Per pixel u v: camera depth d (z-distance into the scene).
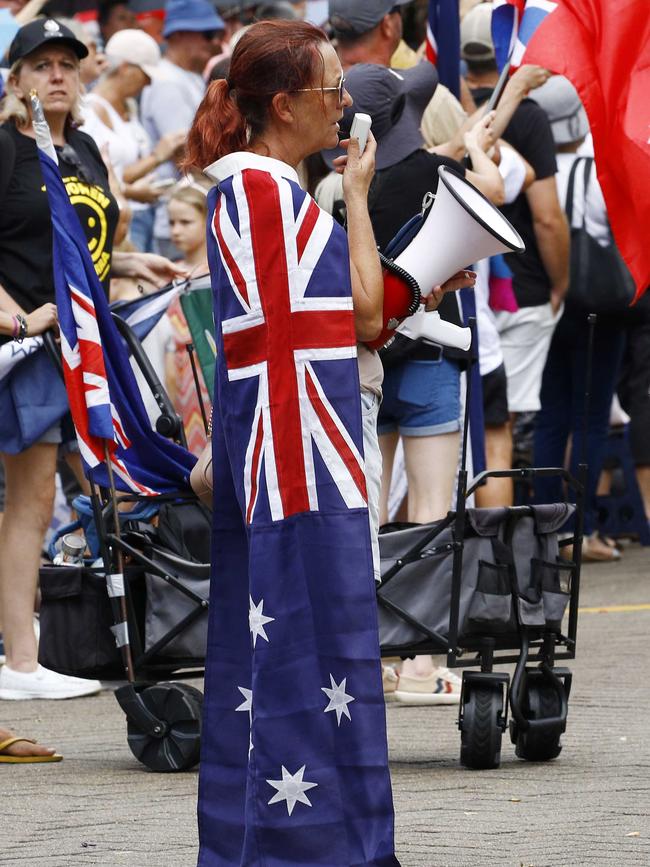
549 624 14.75
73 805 13.61
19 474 18.86
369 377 11.20
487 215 11.27
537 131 24.48
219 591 10.27
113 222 18.94
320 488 9.79
